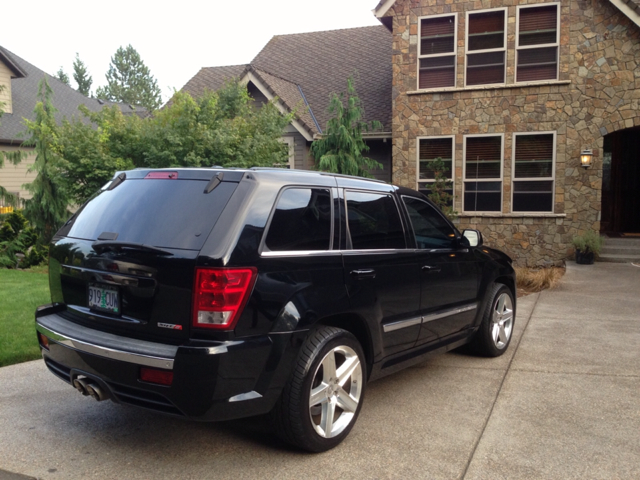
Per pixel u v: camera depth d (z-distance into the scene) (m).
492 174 14.23
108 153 10.97
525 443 3.69
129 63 69.56
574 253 13.62
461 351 5.93
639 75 12.96
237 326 3.01
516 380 4.98
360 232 3.93
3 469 3.27
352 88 14.41
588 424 4.00
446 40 14.38
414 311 4.36
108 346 3.12
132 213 3.43
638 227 16.41
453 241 5.07
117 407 4.25
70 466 3.32
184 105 10.88
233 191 3.24
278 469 3.31
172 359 2.92
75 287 3.57
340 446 3.62
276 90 15.70
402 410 4.26
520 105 13.84
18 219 13.33
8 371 5.04
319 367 3.46
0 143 18.28
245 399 3.06
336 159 14.02
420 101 14.59
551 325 7.14
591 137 13.41
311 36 21.22
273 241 3.26
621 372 5.20
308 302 3.34
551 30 13.59
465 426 3.96
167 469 3.30
